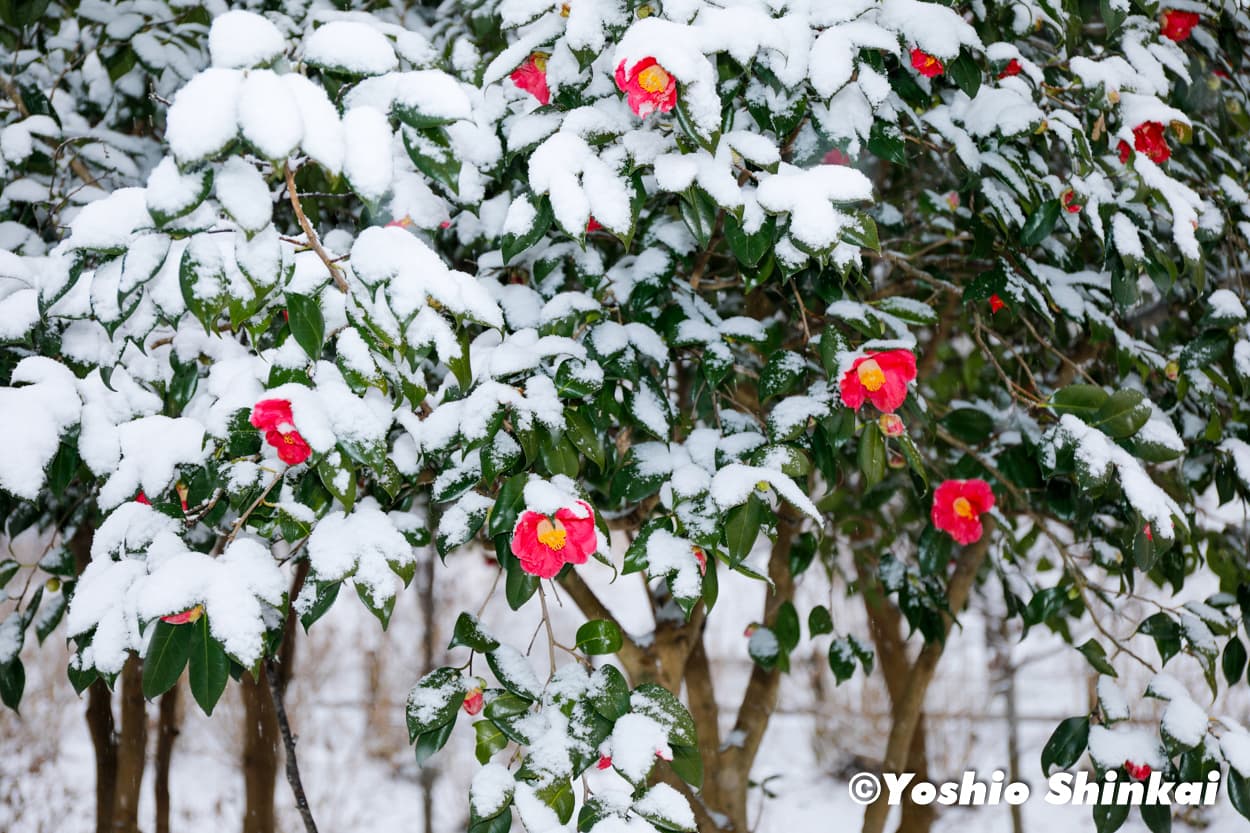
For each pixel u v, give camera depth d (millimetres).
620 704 1921
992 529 2648
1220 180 2303
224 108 1632
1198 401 2418
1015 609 2502
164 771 3137
